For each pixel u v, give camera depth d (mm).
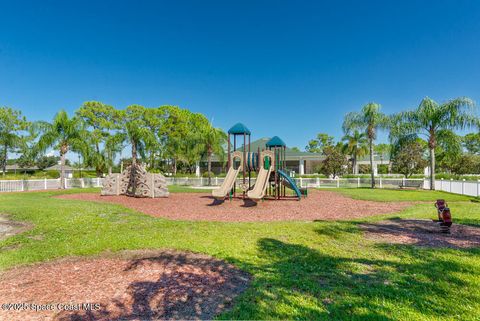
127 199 14820
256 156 14492
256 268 4348
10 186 19625
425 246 5586
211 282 3852
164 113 40750
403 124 21203
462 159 30844
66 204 11500
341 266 4441
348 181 25766
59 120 21500
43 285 3801
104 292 3562
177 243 5734
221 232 6738
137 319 2914
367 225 7656
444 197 14945
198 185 28000
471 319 2889
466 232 6785
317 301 3270
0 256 4996
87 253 5184
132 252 5246
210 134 27578
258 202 12391
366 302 3236
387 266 4426
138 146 27078
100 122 37250
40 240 6133
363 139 37562
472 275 4039
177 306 3186
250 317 2928
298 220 8727
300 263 4590
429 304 3193
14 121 33281
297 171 44125
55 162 57375
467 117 18766
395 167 27312
